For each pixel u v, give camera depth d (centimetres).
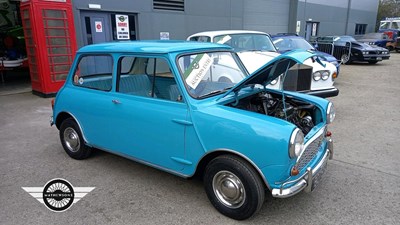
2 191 362
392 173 392
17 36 1162
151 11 1132
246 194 281
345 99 816
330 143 348
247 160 273
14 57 1112
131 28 1102
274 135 258
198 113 296
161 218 306
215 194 306
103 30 1027
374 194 343
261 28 1734
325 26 2242
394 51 2408
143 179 388
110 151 390
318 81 614
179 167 320
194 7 1277
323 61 652
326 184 365
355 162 425
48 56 839
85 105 399
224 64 365
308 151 296
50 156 463
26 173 407
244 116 279
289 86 586
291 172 265
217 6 1373
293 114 343
